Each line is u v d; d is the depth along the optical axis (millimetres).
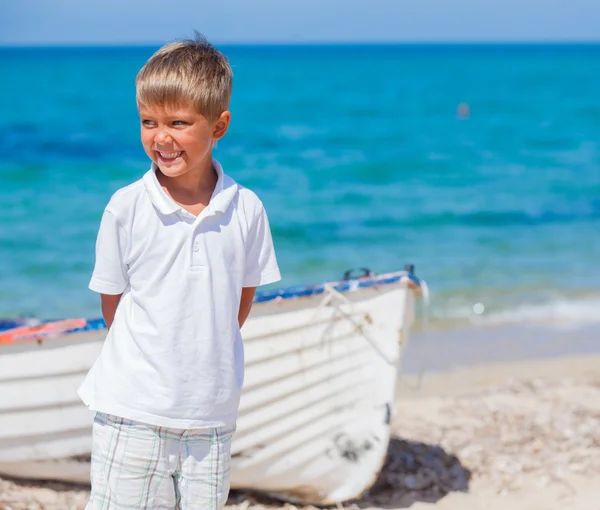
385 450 3865
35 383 3660
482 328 8141
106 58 96875
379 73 64812
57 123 27344
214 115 2334
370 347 3834
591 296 9422
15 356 3633
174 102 2250
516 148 24516
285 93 44094
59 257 10914
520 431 5062
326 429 3828
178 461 2383
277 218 14109
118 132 24953
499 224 13852
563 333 8008
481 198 16234
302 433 3795
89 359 3617
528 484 4223
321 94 43750
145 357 2307
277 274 2588
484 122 32062
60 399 3666
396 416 5434
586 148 24391
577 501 4004
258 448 3746
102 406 2326
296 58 105750
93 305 9125
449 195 16609
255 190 16766
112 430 2336
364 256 11508
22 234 12094
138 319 2338
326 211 14758
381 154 22672
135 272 2346
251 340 3639
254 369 3658
